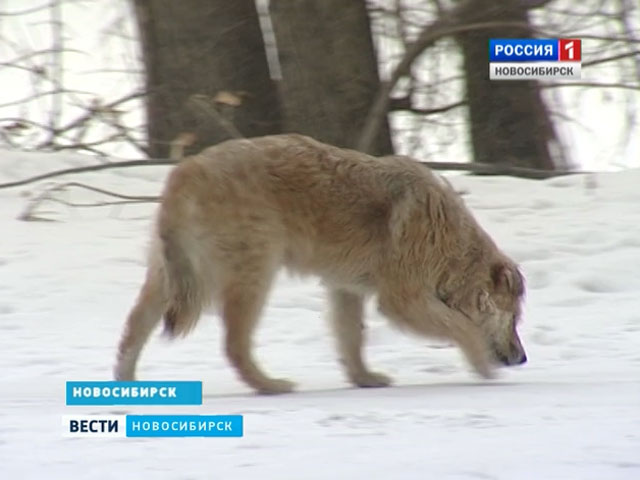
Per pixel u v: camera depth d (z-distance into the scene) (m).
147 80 30.61
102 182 27.30
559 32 30.58
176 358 17.05
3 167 28.00
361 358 14.98
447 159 32.19
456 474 8.59
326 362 17.03
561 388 13.45
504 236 23.62
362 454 9.46
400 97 30.27
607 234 23.55
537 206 25.97
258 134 29.56
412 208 14.45
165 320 14.08
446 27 28.30
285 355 17.50
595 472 8.62
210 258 14.02
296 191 14.16
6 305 20.12
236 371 13.98
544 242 23.25
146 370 16.23
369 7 30.50
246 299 13.95
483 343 14.70
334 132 29.00
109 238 23.77
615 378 14.63
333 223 14.27
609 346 17.47
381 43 30.81
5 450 9.89
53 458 9.52
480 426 10.70
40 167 28.25
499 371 14.93
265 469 8.94
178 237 14.02
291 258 14.36
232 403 12.74
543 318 19.38
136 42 32.94
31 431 10.84
